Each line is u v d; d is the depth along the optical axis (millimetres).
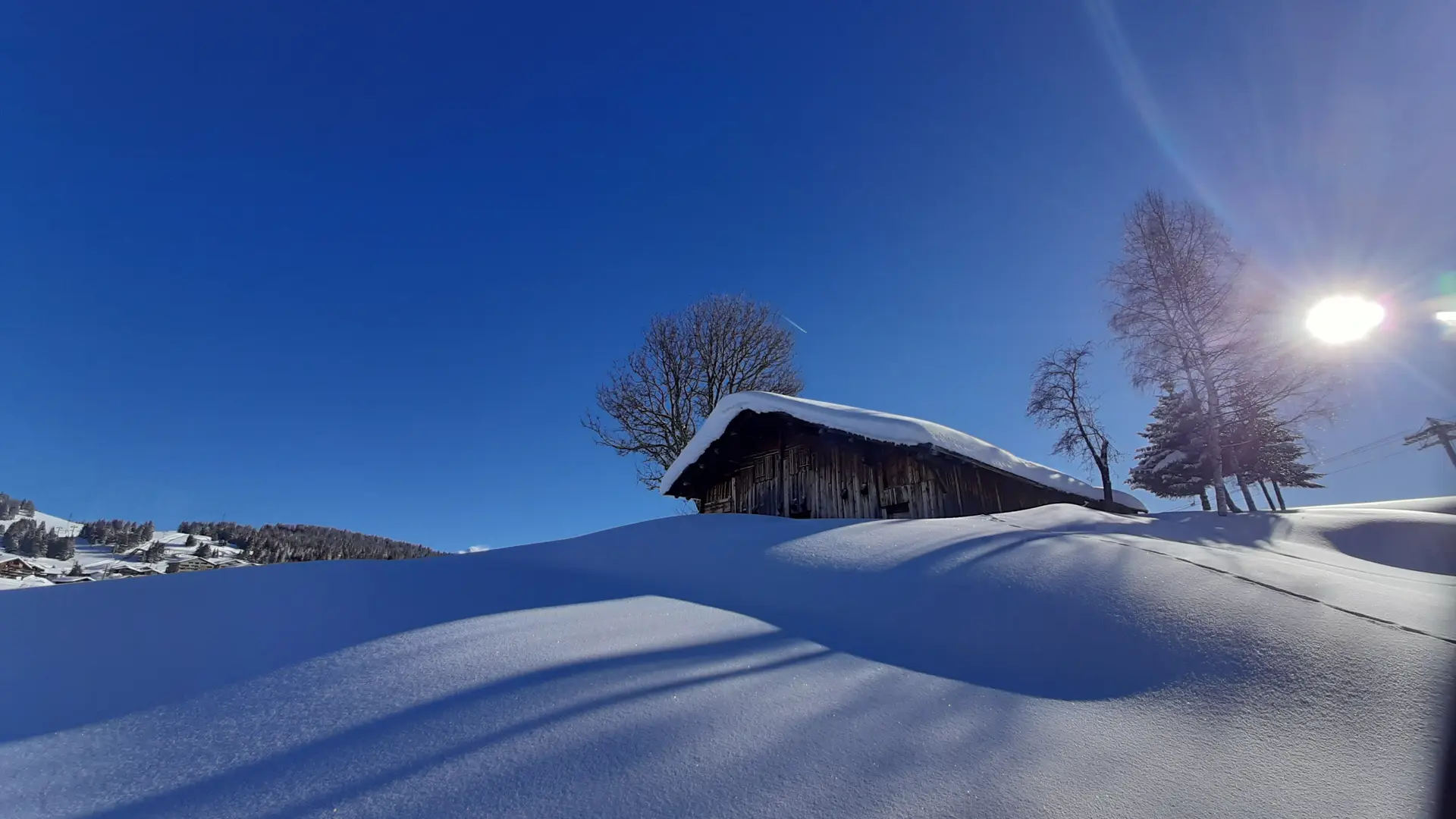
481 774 1817
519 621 3307
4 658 2723
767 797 1739
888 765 1928
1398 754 1972
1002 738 2129
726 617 3461
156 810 1684
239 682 2502
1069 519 6801
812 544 5207
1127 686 2539
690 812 1666
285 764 1896
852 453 11359
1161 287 10547
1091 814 1732
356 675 2543
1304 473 17953
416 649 2832
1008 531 5215
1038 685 2611
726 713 2217
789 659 2799
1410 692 2242
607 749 1948
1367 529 6695
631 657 2754
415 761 1890
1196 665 2604
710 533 6227
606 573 5023
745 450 13156
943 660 2881
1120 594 3328
